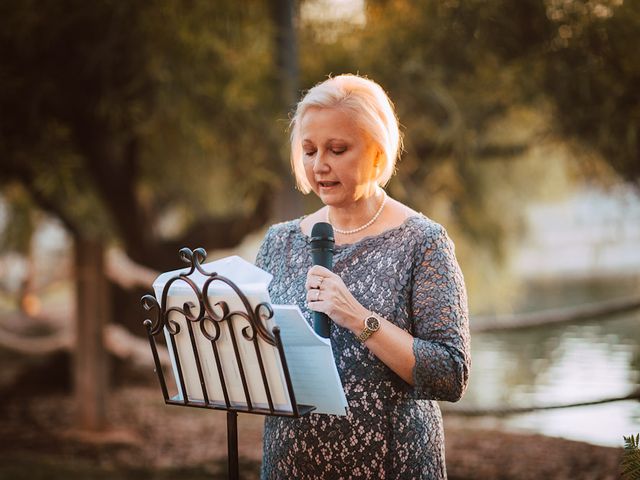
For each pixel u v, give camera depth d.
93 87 6.63
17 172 7.15
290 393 1.82
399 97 7.01
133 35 6.01
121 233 8.55
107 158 7.70
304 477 2.15
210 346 1.92
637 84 5.82
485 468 5.37
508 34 6.08
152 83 6.34
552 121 6.79
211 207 9.74
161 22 5.92
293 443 2.17
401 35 6.82
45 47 6.25
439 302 2.05
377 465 2.09
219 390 1.95
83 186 7.78
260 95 6.42
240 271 1.92
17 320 11.71
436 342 2.03
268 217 8.77
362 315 1.97
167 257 9.00
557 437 6.04
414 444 2.12
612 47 5.73
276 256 2.33
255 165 7.00
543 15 5.88
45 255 11.31
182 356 1.99
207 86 6.34
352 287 2.13
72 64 6.47
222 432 7.33
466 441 6.13
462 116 7.15
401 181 7.79
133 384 9.38
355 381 2.11
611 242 8.13
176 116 6.61
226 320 1.86
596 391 7.51
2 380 9.25
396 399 2.11
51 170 6.70
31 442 7.08
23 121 6.58
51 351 9.45
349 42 7.18
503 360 9.45
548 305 14.24
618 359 8.99
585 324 11.71
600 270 18.17
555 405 5.21
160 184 9.16
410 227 2.13
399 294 2.09
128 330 9.02
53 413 8.23
